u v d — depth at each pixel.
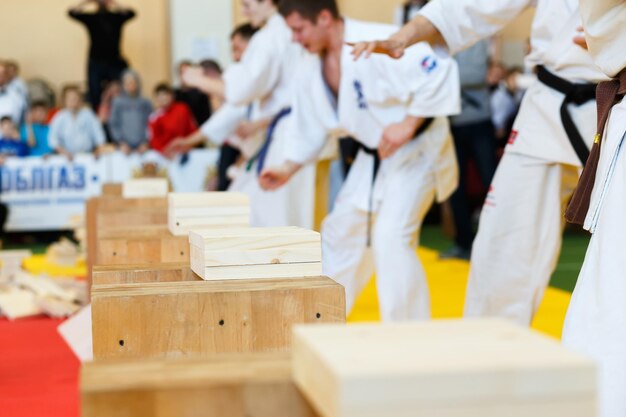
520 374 1.17
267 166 5.84
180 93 12.80
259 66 5.81
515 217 3.70
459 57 8.07
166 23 15.37
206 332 2.30
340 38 4.63
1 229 11.85
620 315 2.40
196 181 12.29
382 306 4.34
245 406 1.50
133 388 1.48
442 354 1.23
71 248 9.21
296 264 2.54
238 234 2.54
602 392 2.38
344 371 1.16
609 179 2.51
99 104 14.12
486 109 8.23
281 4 4.65
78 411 3.56
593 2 2.55
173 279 2.68
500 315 3.79
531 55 3.66
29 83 14.40
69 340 3.56
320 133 4.96
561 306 6.18
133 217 4.57
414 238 4.44
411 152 4.40
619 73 2.60
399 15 11.16
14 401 3.72
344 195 4.64
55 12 15.25
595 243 2.52
